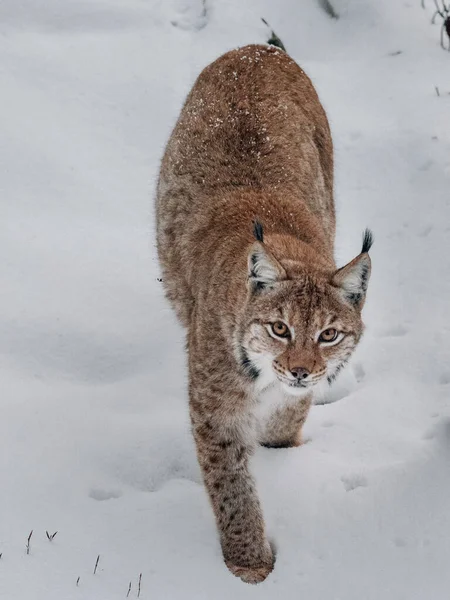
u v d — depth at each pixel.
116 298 7.61
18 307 7.26
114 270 7.90
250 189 6.29
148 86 10.20
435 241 8.63
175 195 6.63
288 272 5.24
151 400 6.70
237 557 5.41
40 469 5.92
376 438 6.36
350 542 5.51
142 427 6.40
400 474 5.91
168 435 6.34
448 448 6.10
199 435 5.53
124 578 5.20
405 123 10.31
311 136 7.13
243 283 5.38
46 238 8.09
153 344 7.23
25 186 8.63
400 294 8.01
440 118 10.33
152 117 9.85
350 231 8.81
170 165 6.84
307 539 5.55
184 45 10.88
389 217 9.02
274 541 5.58
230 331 5.35
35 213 8.37
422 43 11.69
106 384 6.87
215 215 6.14
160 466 6.13
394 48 11.59
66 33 10.77
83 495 5.78
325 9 12.16
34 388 6.64
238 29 11.16
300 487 5.92
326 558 5.42
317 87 10.91
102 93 10.01
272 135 6.68
